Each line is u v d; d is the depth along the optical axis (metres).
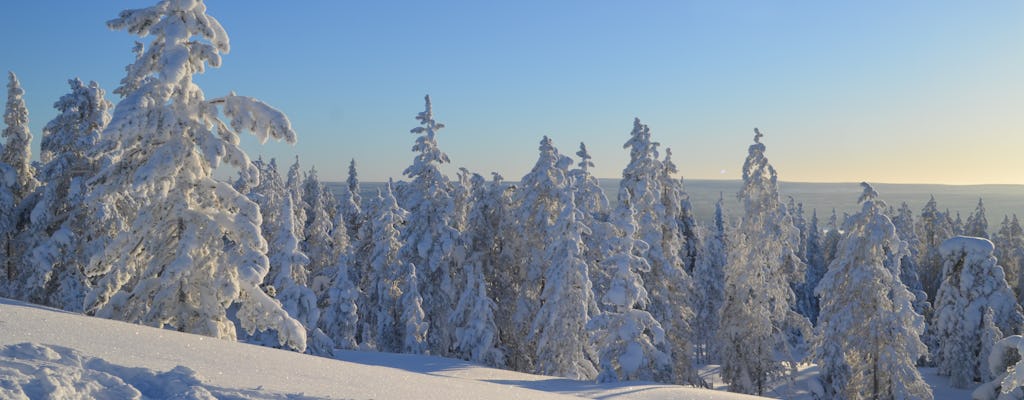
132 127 12.75
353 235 57.34
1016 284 65.56
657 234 32.03
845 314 28.77
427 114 33.03
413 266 31.27
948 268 46.34
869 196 28.78
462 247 33.44
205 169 14.20
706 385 33.41
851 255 28.97
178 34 13.28
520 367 34.16
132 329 8.73
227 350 8.46
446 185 33.97
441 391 8.23
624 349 23.44
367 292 36.06
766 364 33.81
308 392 6.50
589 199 33.31
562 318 27.72
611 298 23.36
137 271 14.40
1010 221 72.94
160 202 13.55
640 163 32.12
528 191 32.41
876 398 28.19
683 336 32.47
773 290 34.03
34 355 5.80
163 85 13.23
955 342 44.84
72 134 22.83
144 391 5.62
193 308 13.52
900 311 27.70
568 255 27.89
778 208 34.09
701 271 45.62
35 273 21.98
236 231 13.75
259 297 13.82
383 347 32.78
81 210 22.39
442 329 33.28
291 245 25.39
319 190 68.56
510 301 34.72
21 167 25.19
